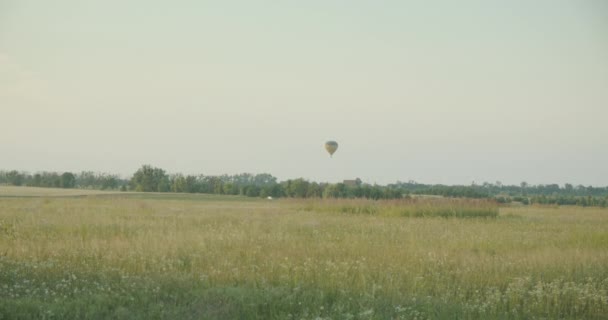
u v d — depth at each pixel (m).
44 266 13.59
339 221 33.12
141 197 91.31
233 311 10.20
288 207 52.00
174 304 10.59
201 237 19.98
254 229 25.23
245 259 15.68
